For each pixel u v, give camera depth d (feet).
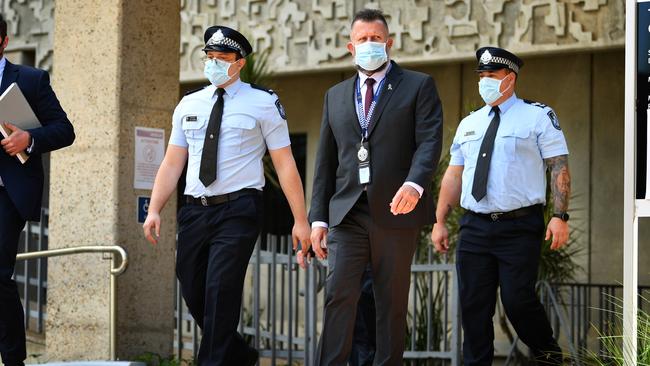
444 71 85.25
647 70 39.88
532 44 78.13
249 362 43.27
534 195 46.21
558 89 81.41
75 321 54.80
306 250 42.55
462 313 47.47
